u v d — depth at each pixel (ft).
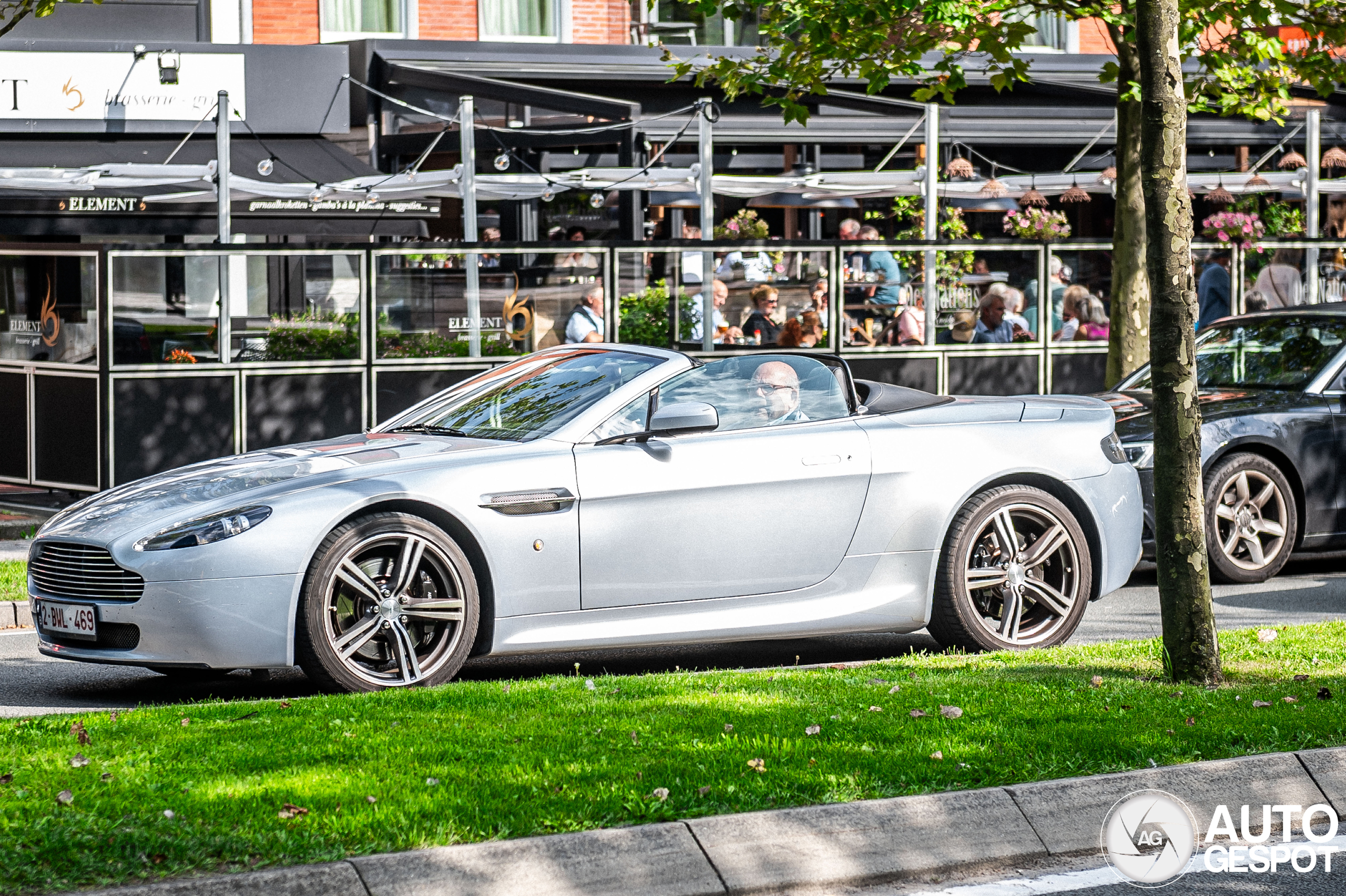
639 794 17.38
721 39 74.33
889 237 71.61
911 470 27.63
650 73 69.41
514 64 69.92
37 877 14.80
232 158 65.05
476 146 65.10
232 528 23.90
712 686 23.17
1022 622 28.91
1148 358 45.98
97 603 24.11
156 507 24.70
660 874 15.85
